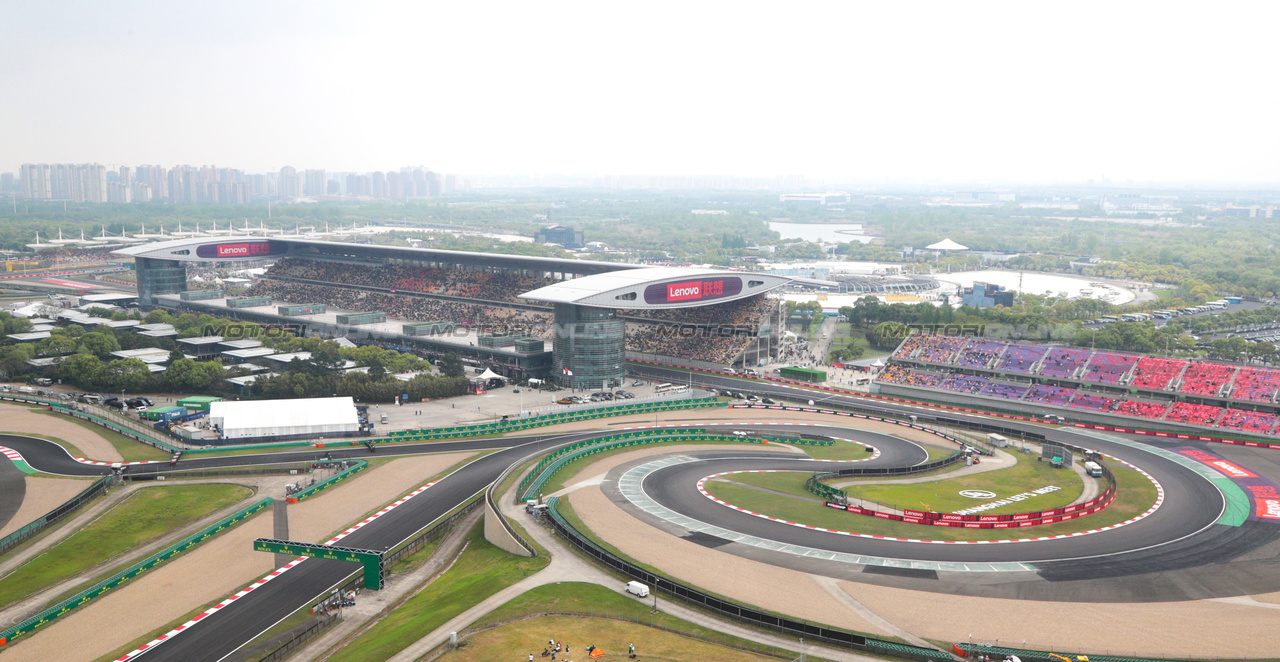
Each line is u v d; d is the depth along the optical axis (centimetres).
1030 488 14400
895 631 8719
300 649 8744
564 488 13812
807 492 13812
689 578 10000
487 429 17925
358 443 16812
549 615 9006
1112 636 8675
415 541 11619
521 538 11369
